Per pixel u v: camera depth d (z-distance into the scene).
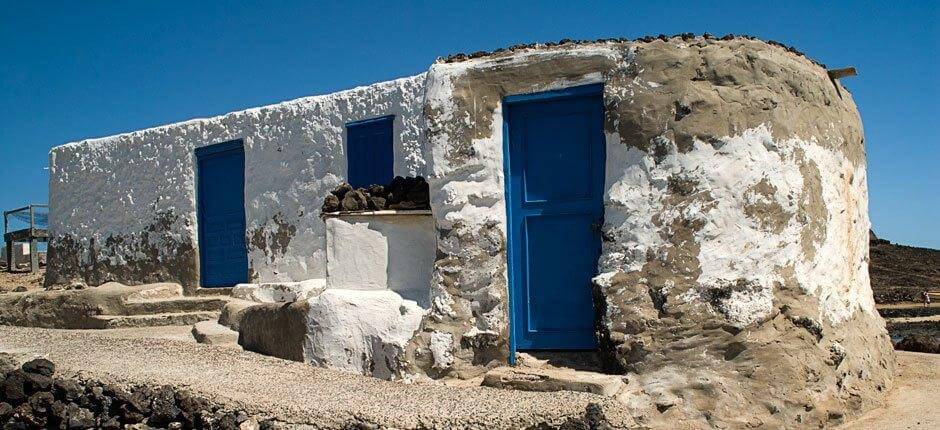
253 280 13.92
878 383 7.73
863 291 8.58
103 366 7.86
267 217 13.78
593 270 7.53
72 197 16.92
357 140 12.93
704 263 7.02
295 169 13.45
